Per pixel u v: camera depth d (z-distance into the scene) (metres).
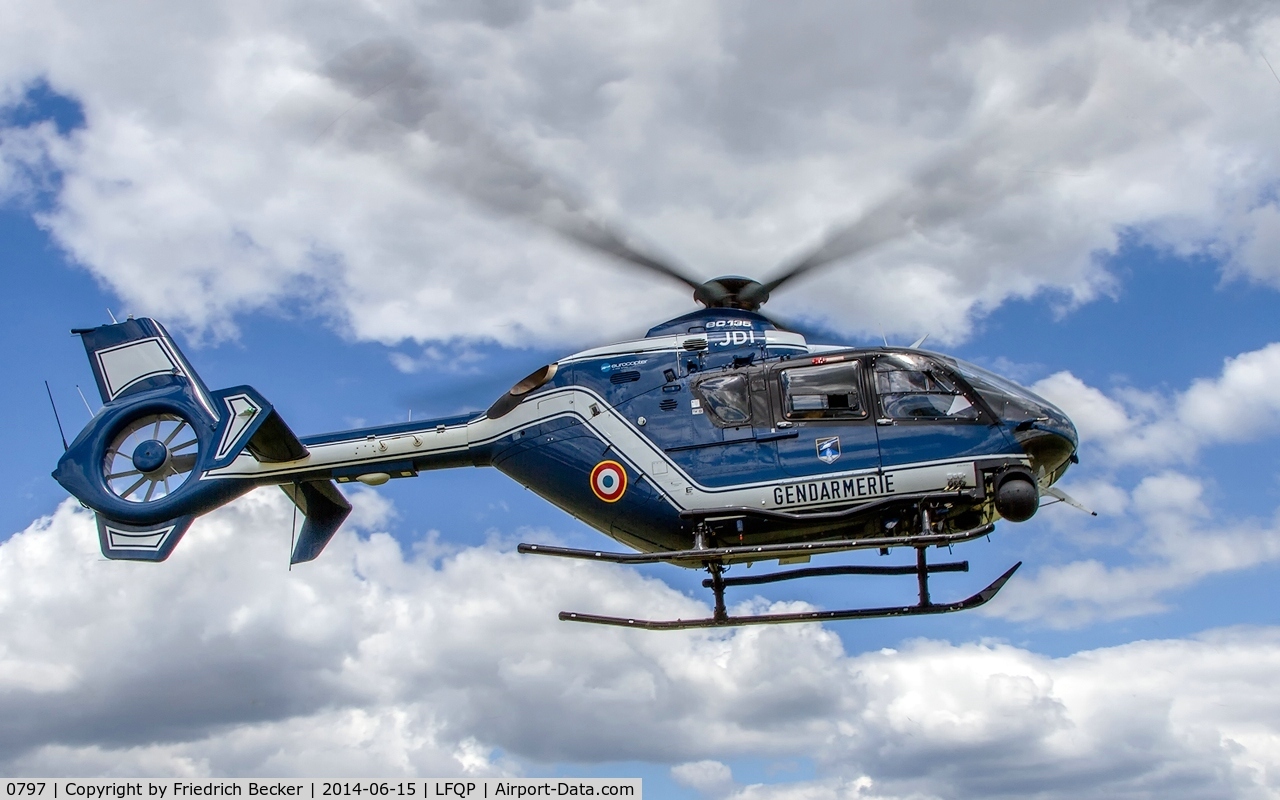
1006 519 17.17
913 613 17.98
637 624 18.58
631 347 19.03
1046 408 17.73
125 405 21.86
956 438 17.39
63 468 21.52
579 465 18.70
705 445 18.06
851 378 17.92
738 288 19.59
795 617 18.31
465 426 19.88
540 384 19.45
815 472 17.50
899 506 17.41
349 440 20.50
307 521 22.00
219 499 21.09
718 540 18.11
